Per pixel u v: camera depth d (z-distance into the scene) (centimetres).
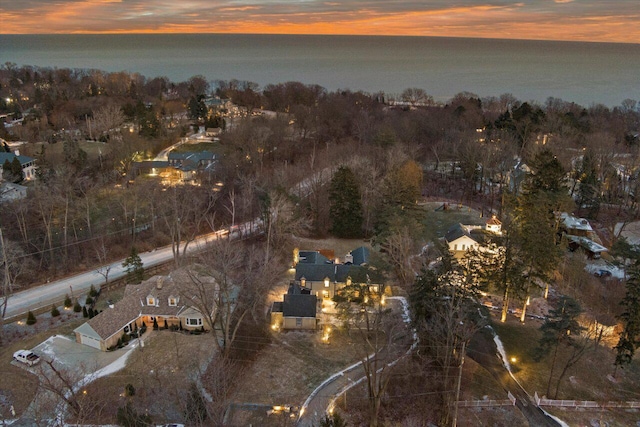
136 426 4022
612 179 9794
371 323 5784
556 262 5816
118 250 7781
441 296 4997
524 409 4600
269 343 5569
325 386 4888
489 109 18000
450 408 4459
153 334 5650
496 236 6581
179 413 4434
